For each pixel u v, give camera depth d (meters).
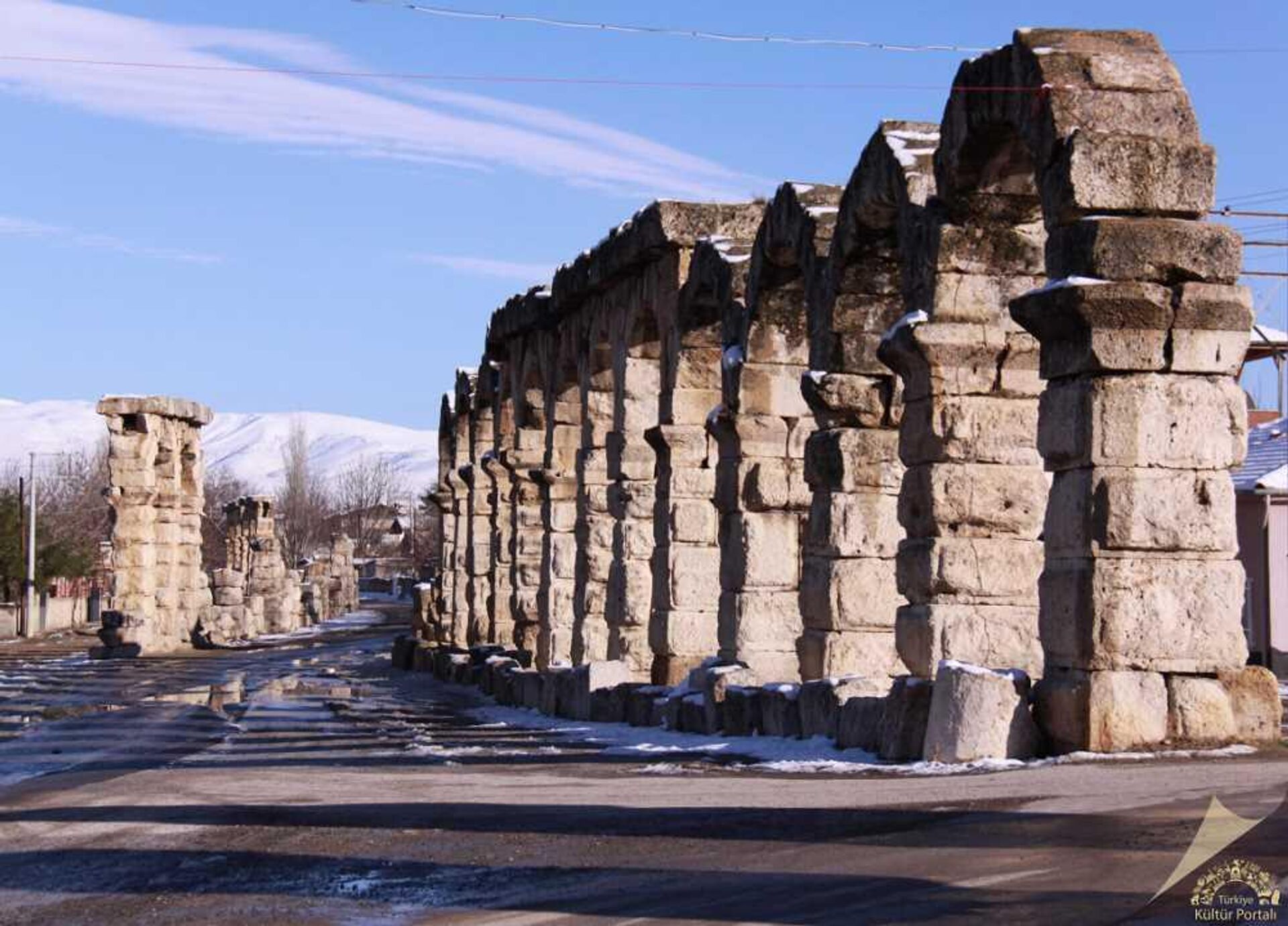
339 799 12.77
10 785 15.05
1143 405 12.36
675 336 24.11
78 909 8.85
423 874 9.39
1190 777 10.73
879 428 17.25
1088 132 12.63
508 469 35.41
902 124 16.53
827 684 15.61
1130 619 12.30
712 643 23.61
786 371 20.36
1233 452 12.43
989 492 14.96
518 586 35.09
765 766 13.86
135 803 13.00
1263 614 31.75
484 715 25.58
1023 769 11.78
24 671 41.00
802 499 20.31
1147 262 12.40
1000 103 13.89
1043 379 13.05
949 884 8.05
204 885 9.36
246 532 72.88
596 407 29.17
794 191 18.89
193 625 55.41
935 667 14.83
